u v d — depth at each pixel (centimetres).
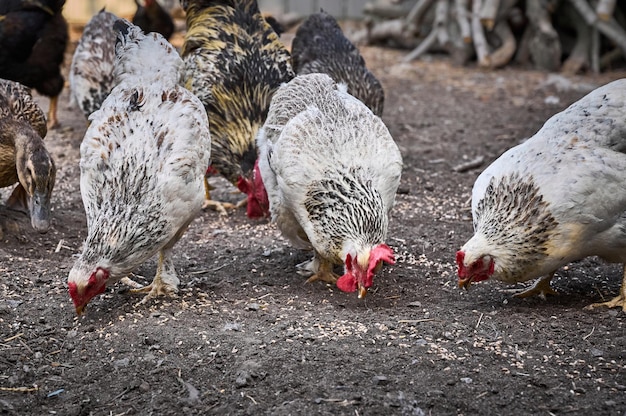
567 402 177
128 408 177
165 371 184
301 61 271
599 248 197
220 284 211
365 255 194
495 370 184
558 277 215
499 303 205
